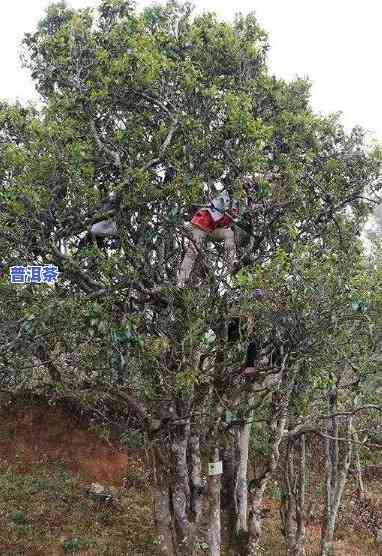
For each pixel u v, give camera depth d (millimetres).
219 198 6887
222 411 7055
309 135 7688
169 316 6824
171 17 8203
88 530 11273
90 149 6508
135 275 6562
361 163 7777
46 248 6398
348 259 7082
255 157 6488
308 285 5836
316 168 7711
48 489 12516
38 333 6078
